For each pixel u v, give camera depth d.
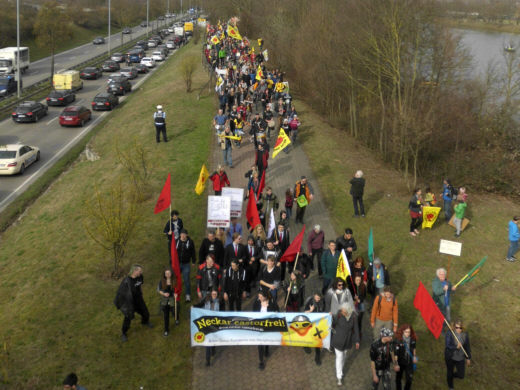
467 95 29.67
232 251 12.80
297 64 38.22
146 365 11.28
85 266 15.48
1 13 86.06
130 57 72.75
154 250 16.31
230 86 33.28
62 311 13.21
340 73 32.34
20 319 13.02
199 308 10.80
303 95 40.25
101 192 21.89
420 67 29.78
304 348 11.93
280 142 20.44
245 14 73.19
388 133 27.31
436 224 19.17
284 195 20.89
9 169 27.33
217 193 17.97
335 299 10.78
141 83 57.34
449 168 25.77
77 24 114.88
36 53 83.12
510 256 16.59
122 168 24.58
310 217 19.14
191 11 184.00
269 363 11.37
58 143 34.06
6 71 61.19
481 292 14.85
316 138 29.75
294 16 46.81
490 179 24.17
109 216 14.70
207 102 38.00
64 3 130.62
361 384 10.80
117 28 131.75
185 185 21.75
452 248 13.16
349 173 24.36
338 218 19.22
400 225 18.91
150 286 14.29
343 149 28.41
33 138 34.94
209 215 14.66
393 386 10.82
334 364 11.40
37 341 12.02
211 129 30.61
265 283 11.60
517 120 28.78
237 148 26.73
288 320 10.80
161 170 23.62
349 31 30.34
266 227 17.36
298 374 11.03
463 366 10.52
